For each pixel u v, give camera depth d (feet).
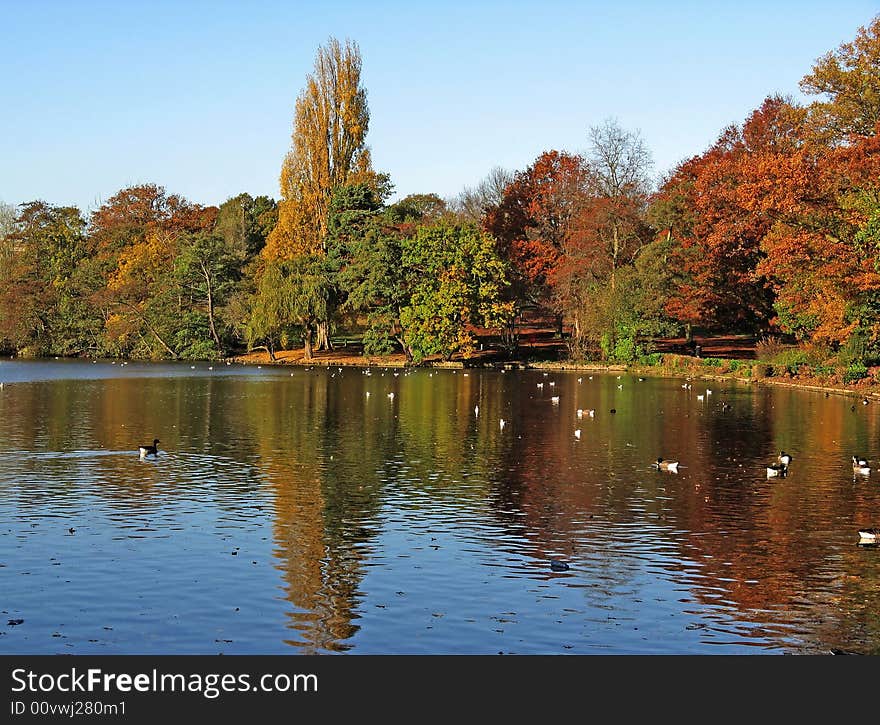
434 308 337.52
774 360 266.16
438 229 344.28
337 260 361.51
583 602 64.90
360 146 384.06
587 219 338.54
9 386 248.11
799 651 57.72
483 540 80.02
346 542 78.84
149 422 160.25
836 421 165.78
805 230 226.79
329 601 64.49
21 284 435.12
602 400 209.97
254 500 94.79
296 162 378.53
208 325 400.06
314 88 376.48
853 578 70.44
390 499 95.86
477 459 121.39
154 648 57.21
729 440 140.67
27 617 61.21
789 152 288.10
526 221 400.26
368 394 219.61
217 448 129.39
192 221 517.55
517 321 385.09
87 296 426.92
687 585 68.54
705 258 302.04
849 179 232.32
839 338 231.09
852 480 107.45
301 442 136.36
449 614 62.54
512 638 59.00
